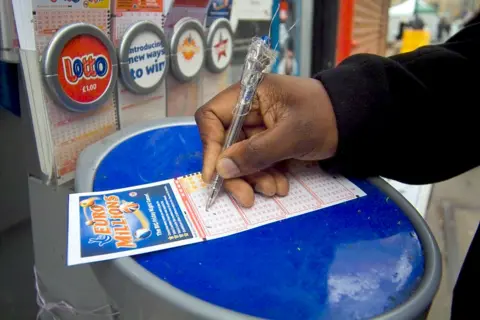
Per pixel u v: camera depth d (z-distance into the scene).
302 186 0.44
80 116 0.49
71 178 0.50
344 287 0.31
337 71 0.44
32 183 0.52
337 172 0.47
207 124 0.44
